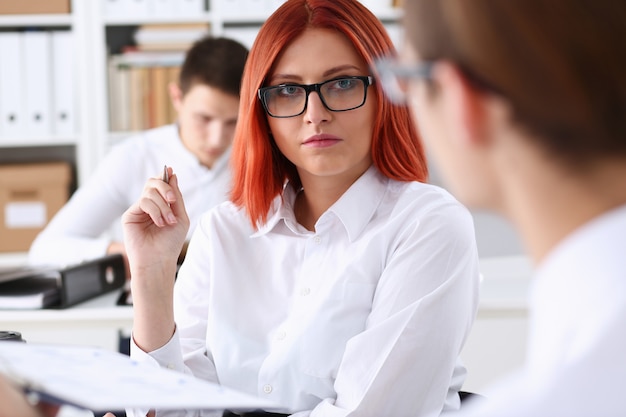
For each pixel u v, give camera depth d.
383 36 1.48
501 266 3.16
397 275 1.41
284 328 1.48
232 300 1.54
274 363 1.46
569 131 0.53
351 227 1.49
